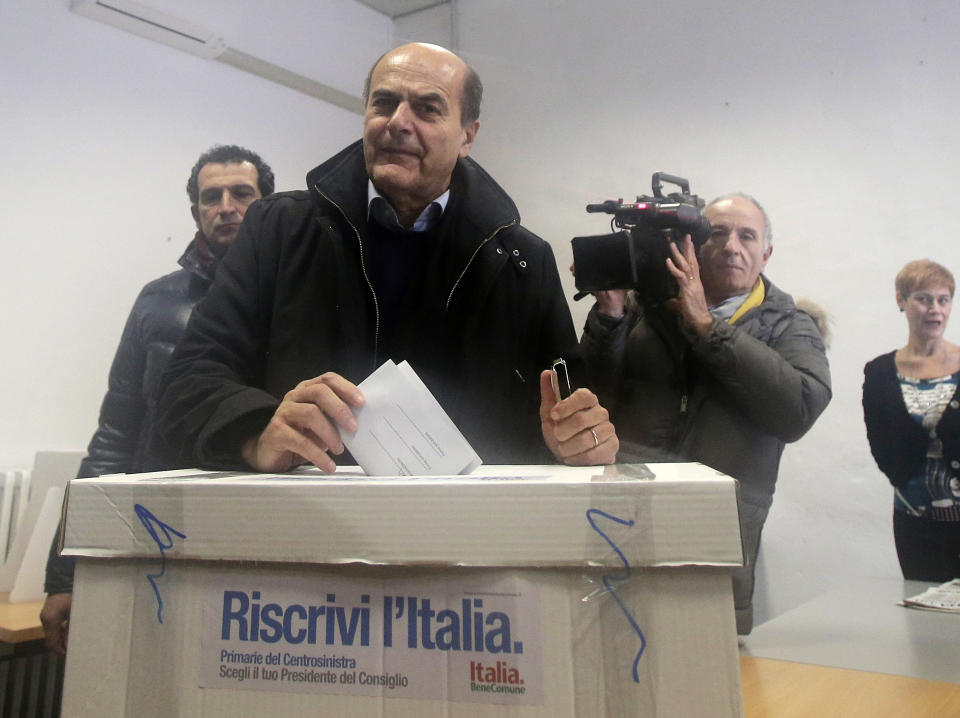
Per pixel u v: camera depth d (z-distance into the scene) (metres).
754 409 1.43
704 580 0.39
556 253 1.83
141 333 1.84
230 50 2.02
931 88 1.45
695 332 1.42
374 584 0.42
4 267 1.71
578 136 1.82
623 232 1.31
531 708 0.39
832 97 1.54
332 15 2.15
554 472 0.53
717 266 1.59
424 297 1.05
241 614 0.44
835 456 1.46
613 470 0.53
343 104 2.33
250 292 0.99
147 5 1.84
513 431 1.04
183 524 0.44
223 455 0.70
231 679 0.43
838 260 1.50
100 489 0.46
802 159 1.56
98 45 1.89
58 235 1.80
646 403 1.46
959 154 1.41
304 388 0.63
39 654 1.69
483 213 1.07
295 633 0.43
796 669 0.84
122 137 1.92
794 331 1.51
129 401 1.79
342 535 0.42
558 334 1.10
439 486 0.41
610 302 1.47
